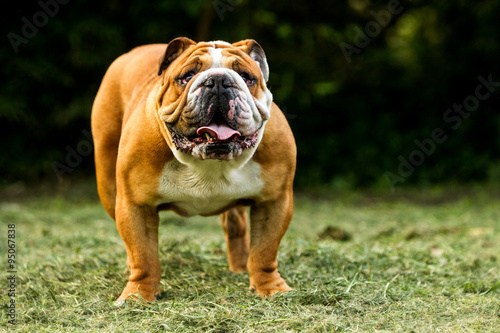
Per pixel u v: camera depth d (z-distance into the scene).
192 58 5.36
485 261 8.06
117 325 5.28
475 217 12.65
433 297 6.15
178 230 10.82
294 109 16.59
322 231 10.27
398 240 9.98
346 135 17.17
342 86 17.05
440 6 17.27
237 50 5.57
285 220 6.23
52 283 6.88
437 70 17.36
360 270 7.42
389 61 17.17
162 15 15.64
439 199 15.43
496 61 17.27
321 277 7.00
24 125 15.45
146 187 5.91
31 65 14.60
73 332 5.09
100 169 7.30
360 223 12.32
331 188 16.39
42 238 9.96
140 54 7.21
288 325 5.12
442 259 8.16
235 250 7.43
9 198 14.34
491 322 5.16
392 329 5.07
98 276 7.01
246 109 5.20
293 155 6.20
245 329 5.08
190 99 5.16
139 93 6.49
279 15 16.50
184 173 5.86
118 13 15.43
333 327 5.07
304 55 16.41
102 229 10.99
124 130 6.09
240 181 5.93
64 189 15.15
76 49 14.68
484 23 17.22
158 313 5.55
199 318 5.28
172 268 7.29
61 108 15.19
